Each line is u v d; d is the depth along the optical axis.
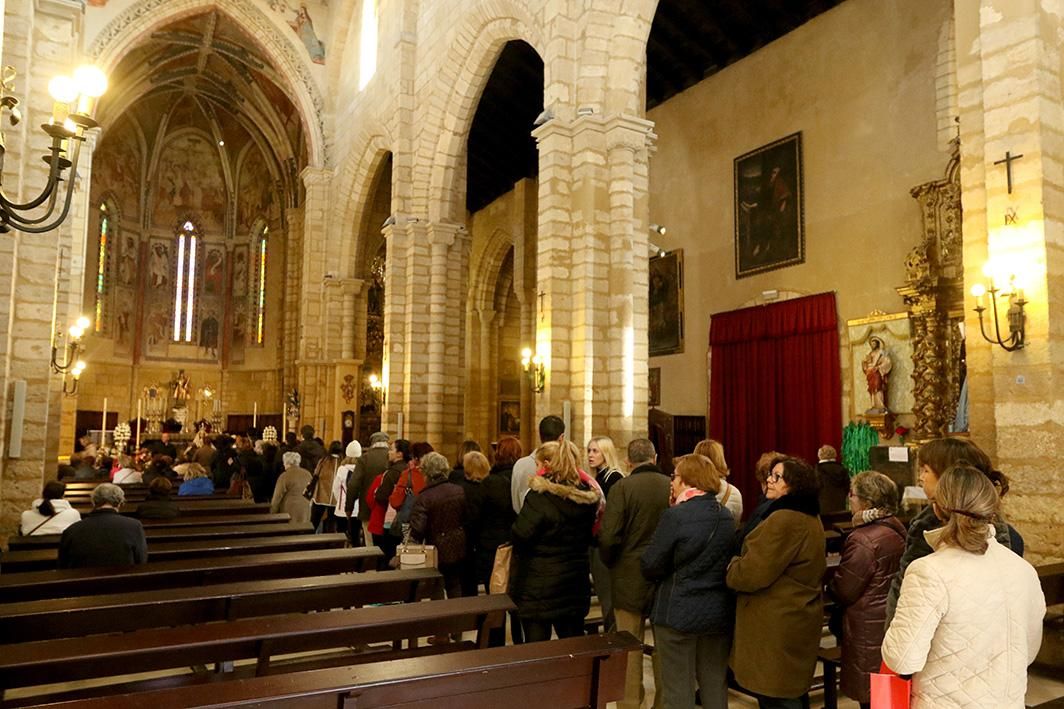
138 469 17.78
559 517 5.23
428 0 19.00
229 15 25.31
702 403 19.34
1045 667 6.51
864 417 14.87
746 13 17.56
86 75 5.36
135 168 35.69
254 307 37.25
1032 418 6.86
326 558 6.90
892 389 14.45
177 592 5.30
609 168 11.96
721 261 18.97
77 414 32.78
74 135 5.27
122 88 29.58
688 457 4.55
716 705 4.45
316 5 26.67
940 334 13.48
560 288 11.94
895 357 14.42
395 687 3.44
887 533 4.38
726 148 19.00
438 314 18.00
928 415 13.27
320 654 7.01
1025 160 7.02
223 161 37.31
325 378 24.80
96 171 33.66
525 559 5.32
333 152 26.31
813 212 16.58
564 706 3.90
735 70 18.86
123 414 34.88
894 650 2.72
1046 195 6.92
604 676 3.96
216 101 34.22
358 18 24.56
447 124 17.98
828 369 15.82
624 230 11.66
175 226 37.00
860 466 14.74
